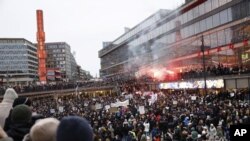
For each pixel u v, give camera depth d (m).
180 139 20.48
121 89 103.12
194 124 23.36
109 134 22.66
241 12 55.81
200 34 71.00
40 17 154.50
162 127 25.19
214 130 21.58
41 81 146.00
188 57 77.19
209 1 66.56
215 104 32.47
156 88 86.19
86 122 2.58
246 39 54.75
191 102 38.78
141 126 24.36
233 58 58.97
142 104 43.12
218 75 55.72
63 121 2.53
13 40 196.62
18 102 4.93
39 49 153.00
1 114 5.24
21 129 3.69
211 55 66.38
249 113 25.14
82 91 102.56
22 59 197.12
